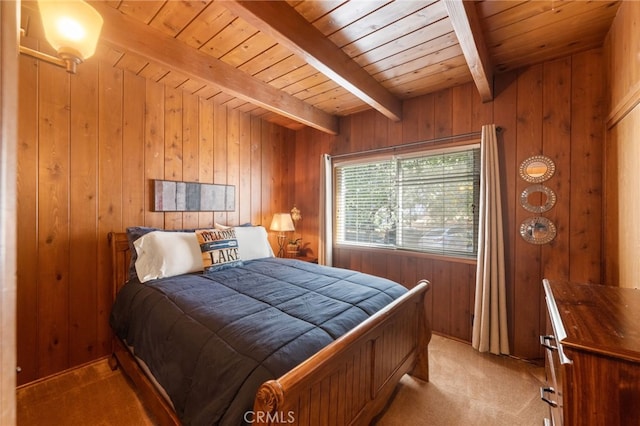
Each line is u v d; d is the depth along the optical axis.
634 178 1.53
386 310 1.53
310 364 1.04
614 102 1.82
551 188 2.24
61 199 2.13
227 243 2.59
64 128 2.14
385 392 1.63
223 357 1.19
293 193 4.09
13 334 0.32
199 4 1.66
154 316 1.67
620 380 0.76
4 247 0.32
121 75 2.44
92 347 2.28
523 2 1.63
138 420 1.67
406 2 1.62
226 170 3.29
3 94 0.33
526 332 2.33
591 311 1.06
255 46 2.08
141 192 2.57
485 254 2.39
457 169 2.72
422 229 2.94
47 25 1.10
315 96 2.96
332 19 1.77
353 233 3.51
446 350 2.48
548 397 1.32
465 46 1.74
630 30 1.54
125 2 1.64
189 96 2.93
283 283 2.07
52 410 1.74
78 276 2.22
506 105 2.43
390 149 3.12
